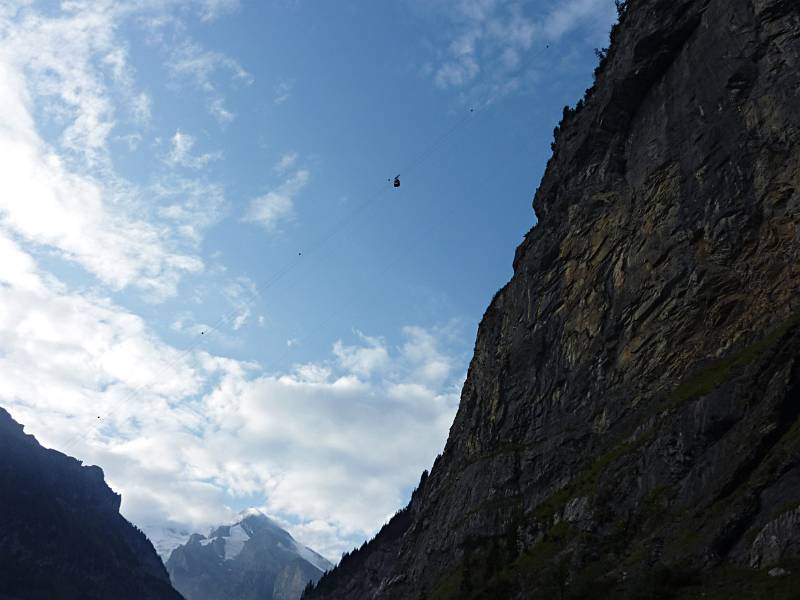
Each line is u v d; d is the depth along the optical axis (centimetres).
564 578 6581
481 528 10038
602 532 7138
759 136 8519
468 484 11300
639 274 9544
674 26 10238
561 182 12356
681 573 5244
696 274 8650
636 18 11288
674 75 10219
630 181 10494
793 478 5200
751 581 4759
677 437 6925
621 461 7775
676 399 7694
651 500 6781
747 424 6038
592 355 10000
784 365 6138
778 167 8188
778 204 8044
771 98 8519
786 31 8662
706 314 8406
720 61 9356
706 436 6581
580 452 9362
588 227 10981
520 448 10650
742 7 9262
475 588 8562
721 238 8519
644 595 5225
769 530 4972
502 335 12619
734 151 8750
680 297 8788
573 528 7994
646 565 5834
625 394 9069
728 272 8331
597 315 10150
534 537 8669
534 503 9588
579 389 10069
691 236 8906
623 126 11169
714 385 6956
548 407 10644
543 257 11844
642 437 7875
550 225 12081
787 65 8494
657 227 9512
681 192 9325
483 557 9269
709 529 5528
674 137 9812
